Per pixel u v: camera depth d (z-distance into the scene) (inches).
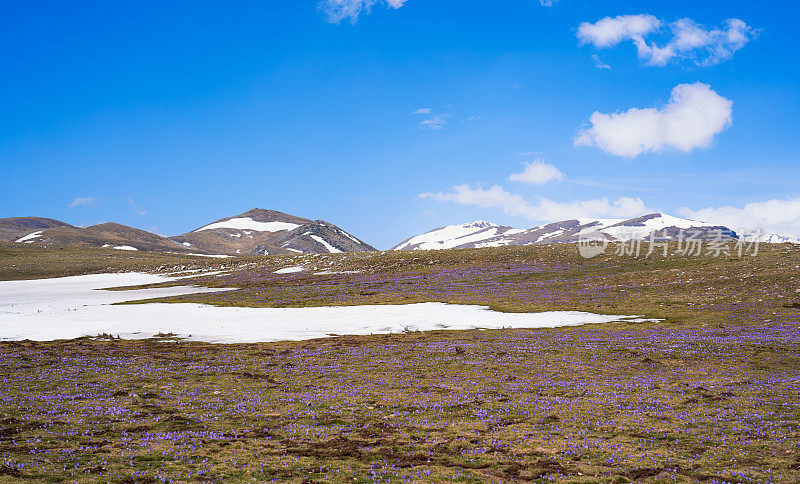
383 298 2999.5
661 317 2190.0
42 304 3142.2
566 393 1028.5
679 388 1053.2
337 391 1057.5
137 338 1879.9
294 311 2583.7
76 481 563.5
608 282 3211.1
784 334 1665.8
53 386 1082.7
